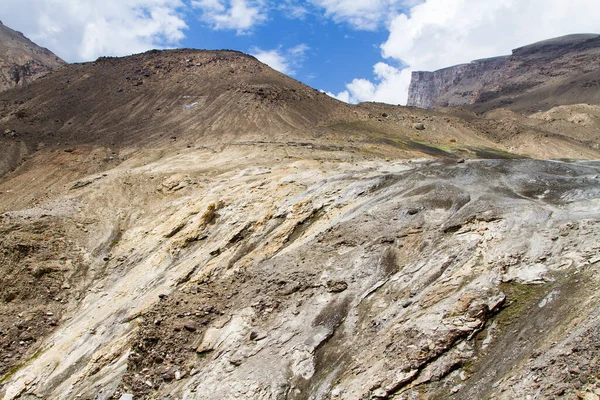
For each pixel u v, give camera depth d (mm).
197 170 42812
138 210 35688
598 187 19766
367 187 24828
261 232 24266
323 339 15891
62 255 28953
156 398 15445
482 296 14609
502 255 16031
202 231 27219
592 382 10336
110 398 16422
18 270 26656
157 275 25328
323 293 17797
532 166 24484
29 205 40875
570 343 11594
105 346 20203
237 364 15750
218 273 22281
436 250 17781
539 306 13797
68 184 44406
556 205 18797
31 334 23516
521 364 12055
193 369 16141
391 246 18891
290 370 15016
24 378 20297
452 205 20469
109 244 31266
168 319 18562
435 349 13516
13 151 60969
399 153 54000
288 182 29766
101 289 26828
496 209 18844
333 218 22844
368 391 13195
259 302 18078
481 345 13438
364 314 16438
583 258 14664
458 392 12375
